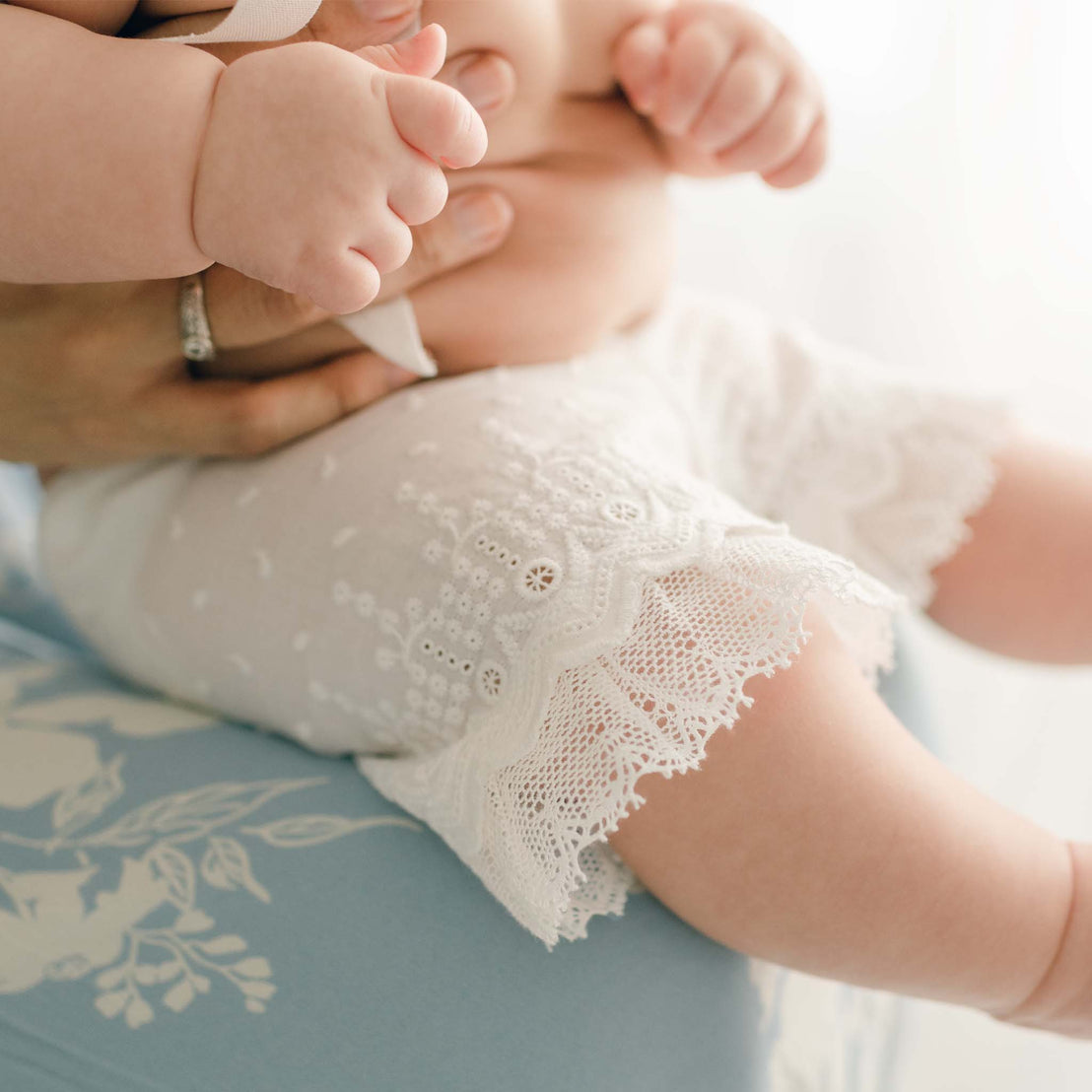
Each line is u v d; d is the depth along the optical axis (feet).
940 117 4.16
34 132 1.50
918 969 1.74
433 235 2.00
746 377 2.54
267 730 2.34
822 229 4.51
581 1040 1.77
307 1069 1.68
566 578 1.74
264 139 1.46
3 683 2.56
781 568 1.65
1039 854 1.78
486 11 1.97
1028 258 4.17
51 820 2.04
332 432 2.16
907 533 2.45
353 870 1.91
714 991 1.92
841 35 4.25
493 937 1.85
